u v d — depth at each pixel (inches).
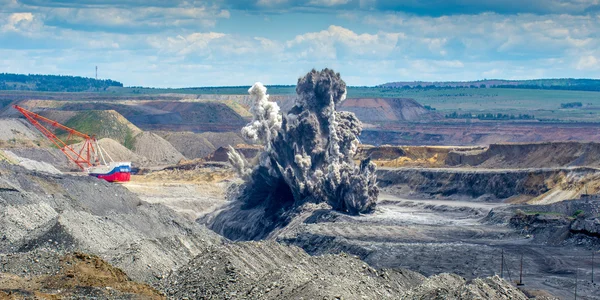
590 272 6515.8
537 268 6752.0
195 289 4050.2
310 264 4490.7
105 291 3526.1
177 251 5206.7
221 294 3941.9
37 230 5452.8
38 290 3440.0
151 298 3624.5
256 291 3890.3
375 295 4001.0
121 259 4744.1
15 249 5241.1
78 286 3558.1
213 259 4328.3
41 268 3959.2
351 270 4522.6
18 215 5959.6
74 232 5398.6
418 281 4736.7
